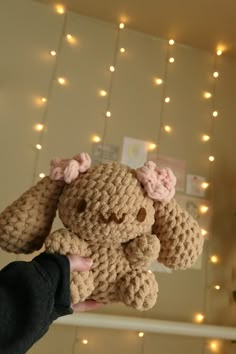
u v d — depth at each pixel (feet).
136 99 5.85
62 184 2.21
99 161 5.44
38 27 5.55
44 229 2.16
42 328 1.75
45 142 5.28
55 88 5.47
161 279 5.41
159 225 2.22
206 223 5.76
